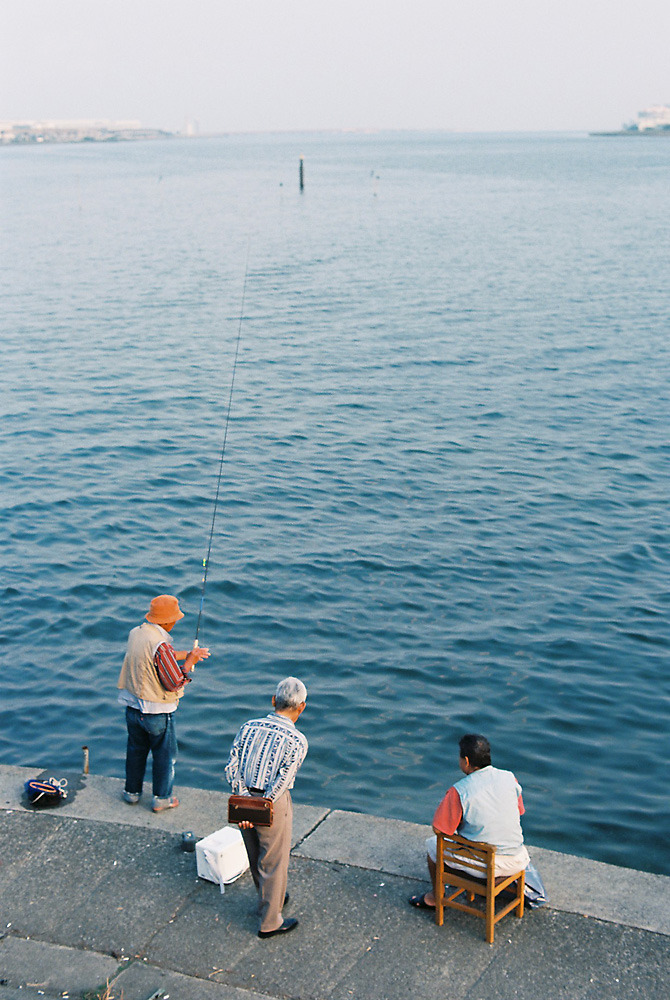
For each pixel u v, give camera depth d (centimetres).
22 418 1997
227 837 524
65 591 1206
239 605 1166
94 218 6938
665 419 1964
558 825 754
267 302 3391
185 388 2238
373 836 561
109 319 3089
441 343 2677
